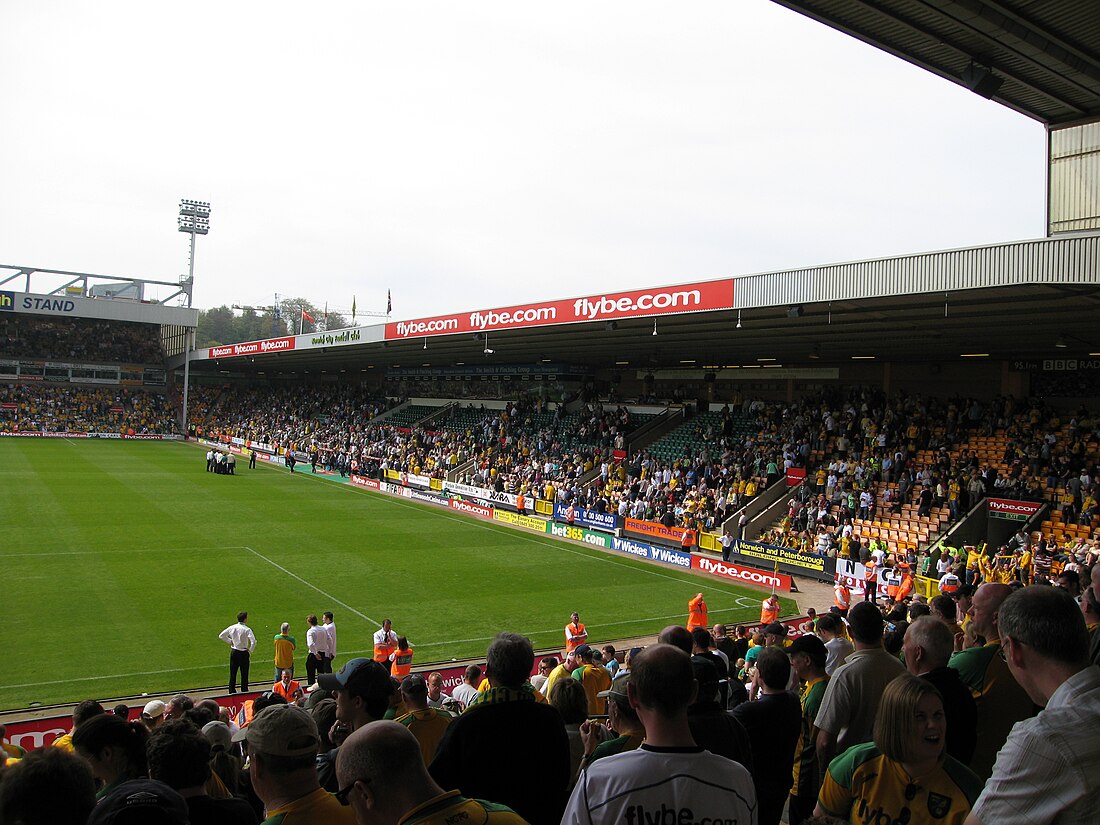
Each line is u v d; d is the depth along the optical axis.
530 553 31.59
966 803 3.51
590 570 28.89
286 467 58.59
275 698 10.10
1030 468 29.77
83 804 3.02
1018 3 12.59
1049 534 26.77
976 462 31.00
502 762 4.17
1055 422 31.58
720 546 32.22
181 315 78.62
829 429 37.62
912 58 14.51
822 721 5.02
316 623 16.80
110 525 32.66
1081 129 17.75
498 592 24.95
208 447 72.50
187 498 41.12
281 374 93.31
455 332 39.22
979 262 18.80
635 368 54.62
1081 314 23.34
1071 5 12.56
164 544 29.62
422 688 6.09
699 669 4.71
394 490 48.62
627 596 25.20
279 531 33.47
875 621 5.15
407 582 25.75
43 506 36.25
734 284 25.30
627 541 32.81
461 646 19.53
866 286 21.48
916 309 24.36
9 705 14.67
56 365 82.38
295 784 3.58
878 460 33.84
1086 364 33.91
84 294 82.12
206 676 16.81
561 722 4.48
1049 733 2.67
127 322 85.12
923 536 29.08
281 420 77.50
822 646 5.98
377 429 65.31
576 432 49.75
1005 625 2.99
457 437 57.22
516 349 47.53
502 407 61.09
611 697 4.57
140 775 4.61
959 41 13.90
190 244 80.06
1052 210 18.23
